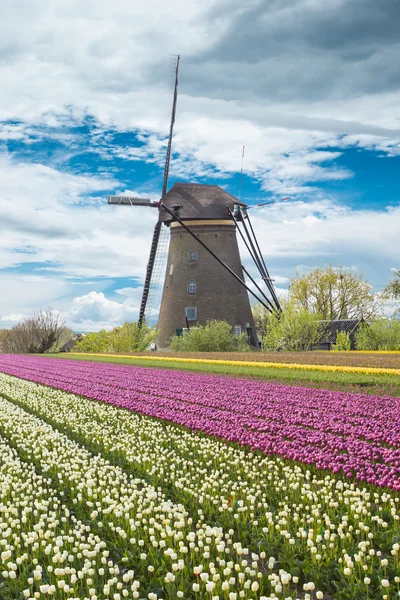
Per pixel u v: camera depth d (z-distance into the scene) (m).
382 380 25.14
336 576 7.30
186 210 64.00
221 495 10.51
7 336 90.69
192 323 63.16
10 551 7.56
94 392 25.38
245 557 8.18
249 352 52.88
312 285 80.75
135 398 22.94
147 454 13.72
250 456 12.95
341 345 59.69
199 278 63.59
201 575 6.76
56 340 86.56
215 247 63.84
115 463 13.45
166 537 8.33
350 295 79.69
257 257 63.00
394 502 9.84
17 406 22.47
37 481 11.93
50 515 9.96
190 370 35.38
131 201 64.75
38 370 38.94
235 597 6.25
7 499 10.78
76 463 13.35
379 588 6.91
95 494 10.40
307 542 7.93
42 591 6.60
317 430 15.97
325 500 9.67
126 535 8.51
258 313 84.38
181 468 12.68
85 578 7.50
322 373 29.30
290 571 7.47
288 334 55.91
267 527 8.84
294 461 12.52
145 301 69.19
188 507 10.20
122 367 39.62
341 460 11.90
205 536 8.36
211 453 13.27
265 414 18.08
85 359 51.12
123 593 6.67
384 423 16.22
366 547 8.00
